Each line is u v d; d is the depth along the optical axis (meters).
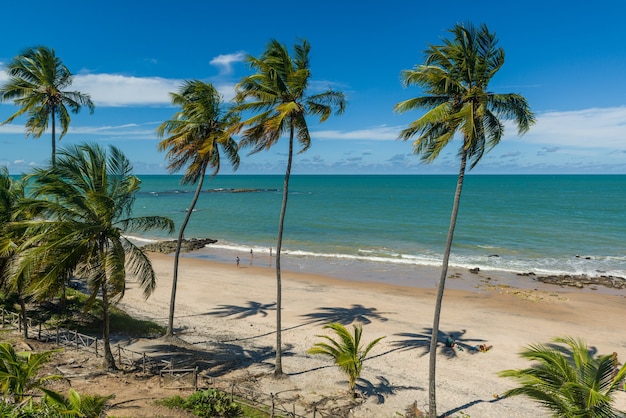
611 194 154.62
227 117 20.53
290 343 22.42
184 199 137.38
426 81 13.45
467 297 32.34
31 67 24.86
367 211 97.94
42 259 14.01
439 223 75.44
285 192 18.05
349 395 16.84
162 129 20.48
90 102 26.61
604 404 10.27
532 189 194.25
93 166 15.95
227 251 51.78
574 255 49.25
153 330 22.86
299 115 16.92
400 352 21.48
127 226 16.59
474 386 18.02
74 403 10.41
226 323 25.38
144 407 14.08
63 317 22.73
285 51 16.39
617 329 25.56
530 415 15.78
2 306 23.00
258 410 15.13
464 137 13.62
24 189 18.66
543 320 27.06
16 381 11.75
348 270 41.81
